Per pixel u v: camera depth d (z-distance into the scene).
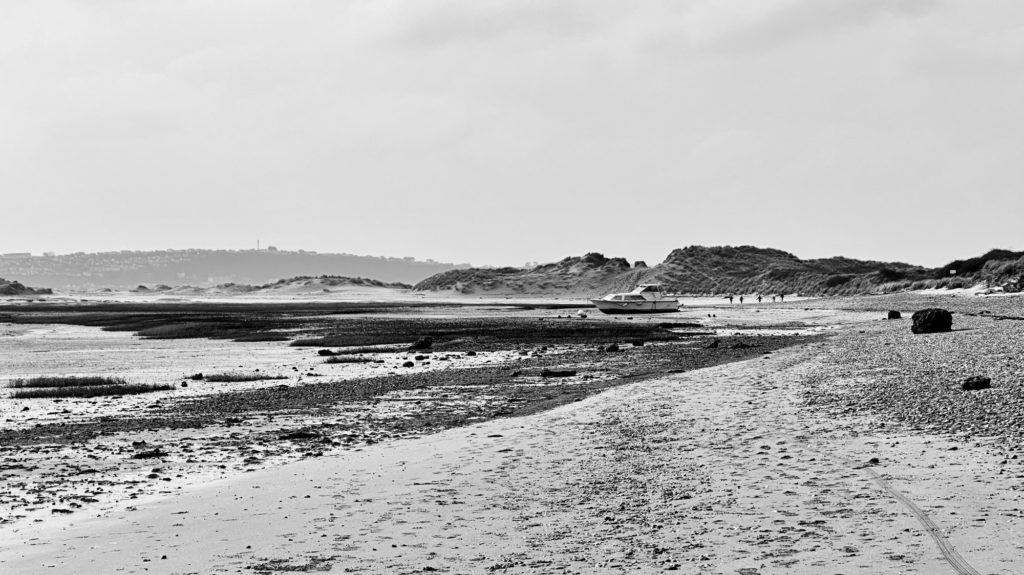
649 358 42.19
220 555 10.68
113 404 28.30
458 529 11.45
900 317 75.44
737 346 48.00
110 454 18.88
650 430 18.67
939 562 8.98
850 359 31.61
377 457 17.30
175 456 18.50
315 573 9.80
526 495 13.20
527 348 51.41
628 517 11.62
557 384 31.42
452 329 74.69
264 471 16.52
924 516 10.75
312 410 25.83
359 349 53.56
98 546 11.33
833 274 183.00
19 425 23.88
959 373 24.14
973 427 16.12
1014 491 11.62
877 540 9.91
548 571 9.52
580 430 19.23
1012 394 19.28
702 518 11.37
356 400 28.05
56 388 33.16
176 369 42.34
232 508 13.30
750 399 22.69
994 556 9.07
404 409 25.67
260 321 94.06
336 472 15.85
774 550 9.80
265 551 10.78
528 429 19.88
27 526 12.60
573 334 64.88
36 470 17.09
